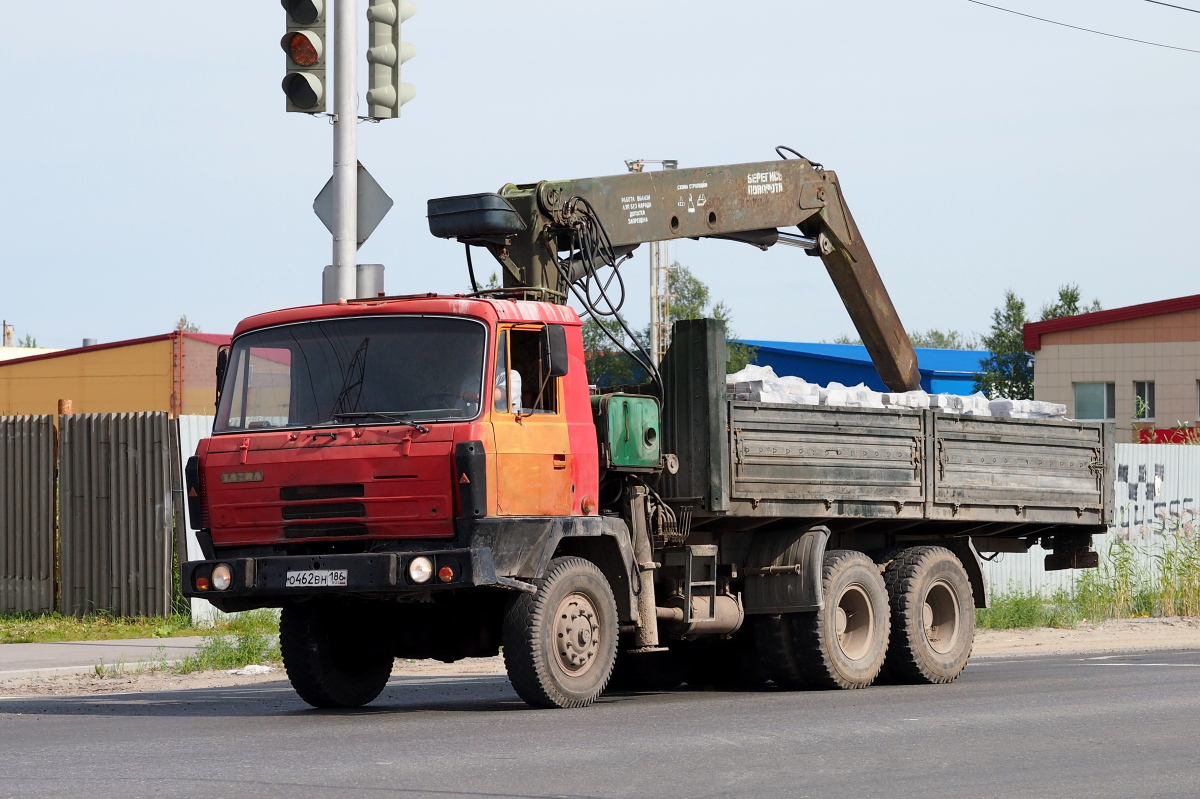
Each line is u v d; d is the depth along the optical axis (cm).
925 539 2416
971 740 1435
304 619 1866
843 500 2169
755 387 2103
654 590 2011
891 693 2023
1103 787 1177
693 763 1277
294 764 1264
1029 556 4100
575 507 1800
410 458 1664
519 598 1731
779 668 2158
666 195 2192
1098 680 2116
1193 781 1209
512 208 1966
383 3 2147
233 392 1800
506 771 1227
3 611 3325
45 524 3300
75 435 3275
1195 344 7006
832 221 2448
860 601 2192
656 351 7162
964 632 2331
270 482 1727
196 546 3158
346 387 1734
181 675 2412
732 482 2017
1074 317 7244
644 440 1972
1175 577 4006
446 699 2052
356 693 1902
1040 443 2483
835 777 1209
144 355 5269
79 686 2256
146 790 1127
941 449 2319
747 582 2156
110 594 3222
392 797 1102
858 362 9206
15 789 1137
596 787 1151
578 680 1761
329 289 2192
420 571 1631
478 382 1692
